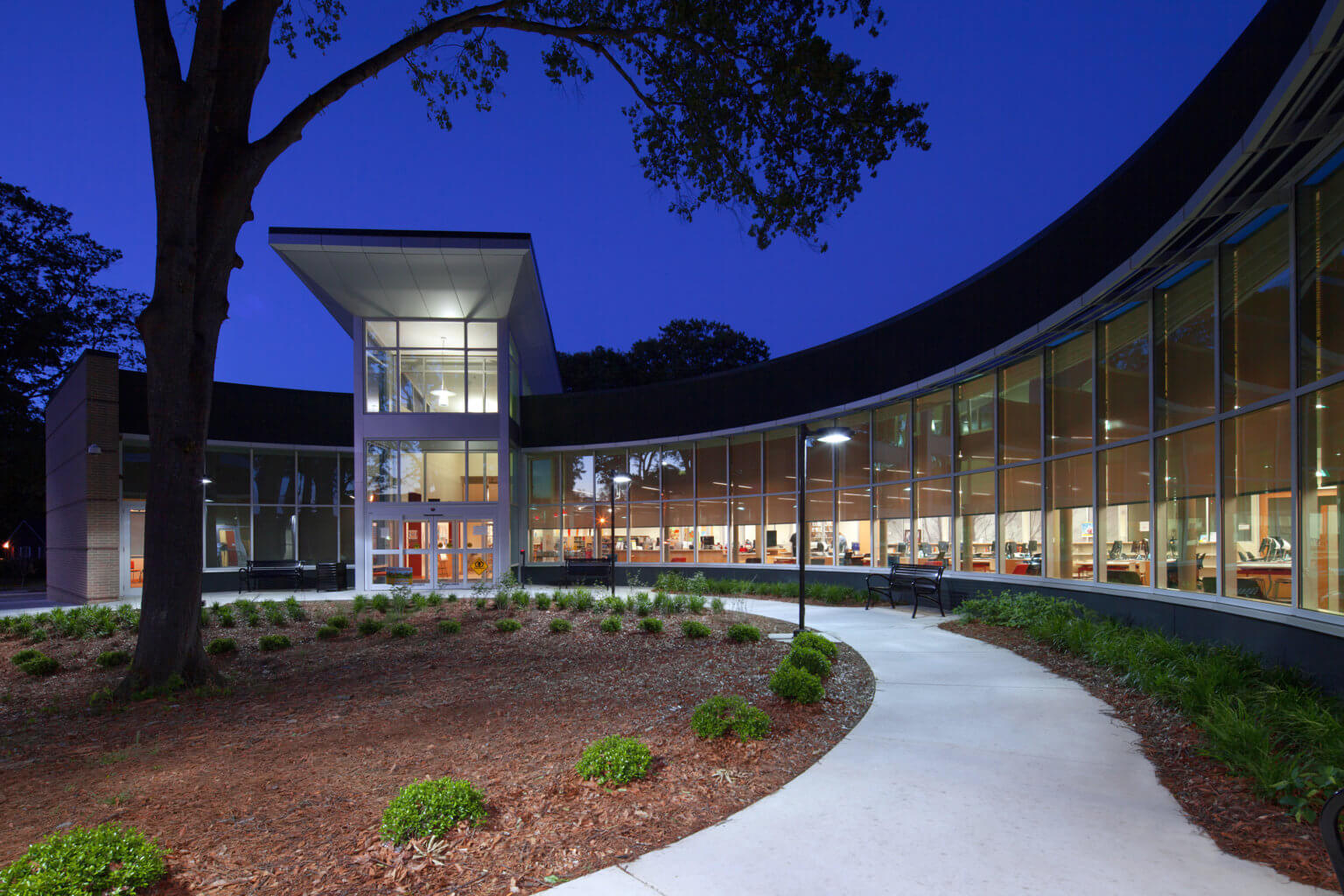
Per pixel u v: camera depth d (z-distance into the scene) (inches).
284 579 971.9
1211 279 319.6
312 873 141.5
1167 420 353.4
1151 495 363.3
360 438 865.5
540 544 984.9
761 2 400.2
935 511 601.0
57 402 996.6
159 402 348.2
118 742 258.8
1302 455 255.4
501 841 152.5
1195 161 304.2
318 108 379.6
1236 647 285.7
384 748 234.2
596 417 959.6
